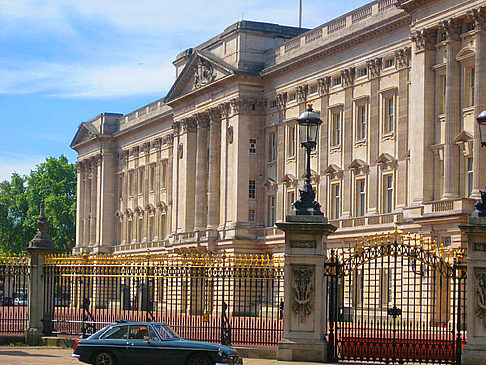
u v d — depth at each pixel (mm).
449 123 67250
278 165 94625
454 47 67562
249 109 97938
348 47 84250
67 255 47594
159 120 125375
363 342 36500
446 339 36031
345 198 84125
